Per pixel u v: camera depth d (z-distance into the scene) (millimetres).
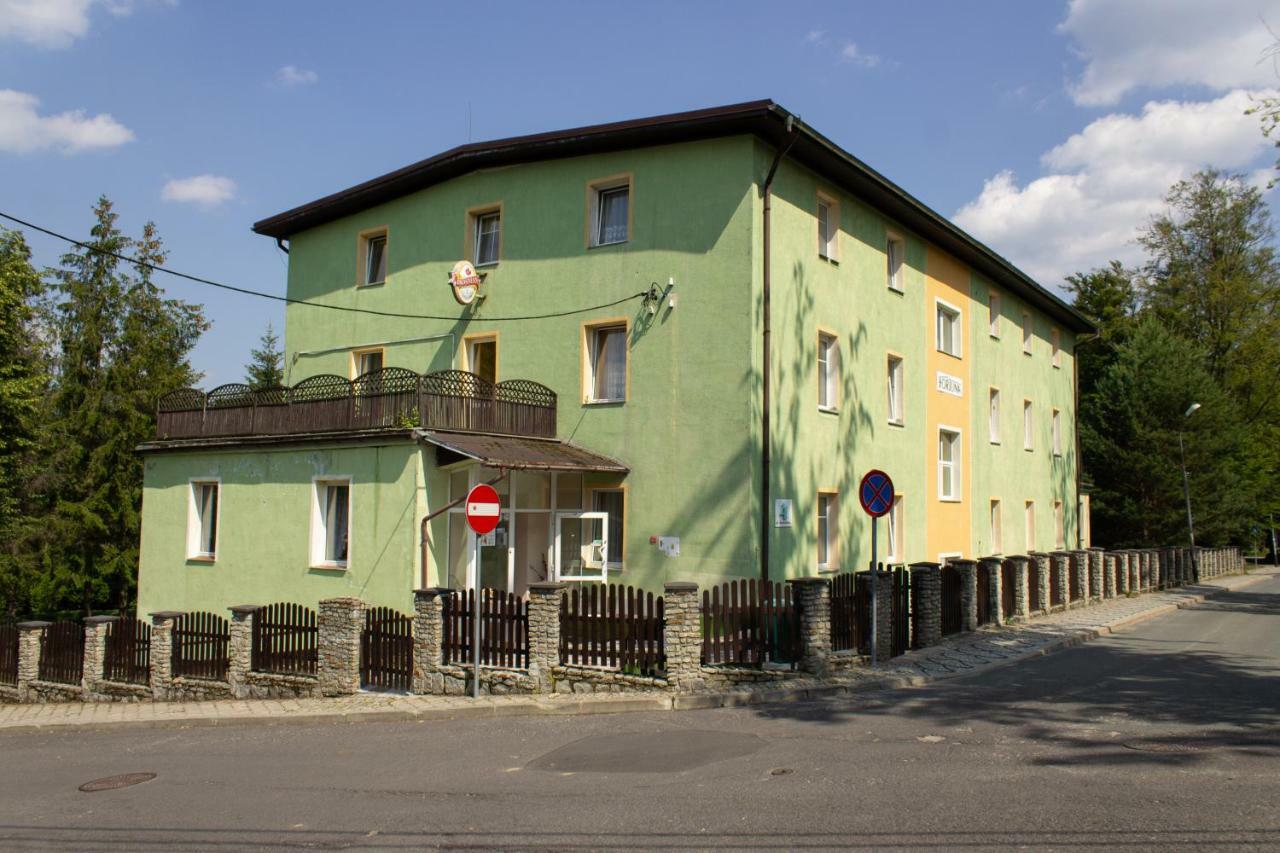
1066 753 8258
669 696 11359
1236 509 44531
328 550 17594
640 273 17938
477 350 20266
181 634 15797
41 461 35094
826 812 6633
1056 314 33938
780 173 17781
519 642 12742
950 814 6469
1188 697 11156
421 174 20531
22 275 27297
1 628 18500
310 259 23297
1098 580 26297
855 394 20203
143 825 7379
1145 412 44000
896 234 22422
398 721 11703
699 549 16812
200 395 19969
